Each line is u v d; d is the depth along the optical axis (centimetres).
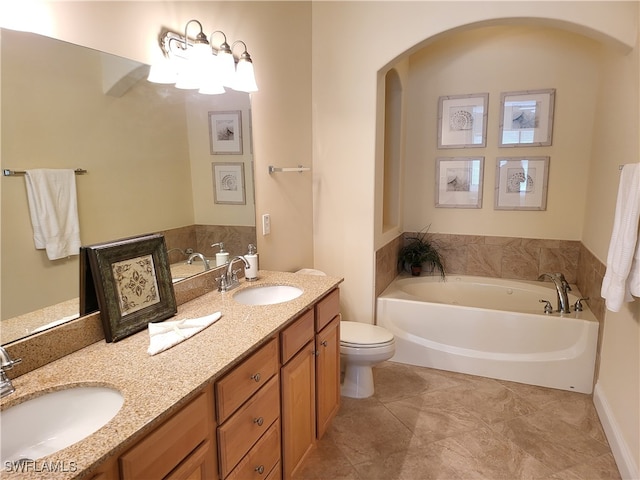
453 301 371
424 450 213
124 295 143
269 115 246
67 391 112
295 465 183
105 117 142
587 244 314
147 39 159
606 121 276
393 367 307
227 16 204
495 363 287
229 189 212
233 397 133
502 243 369
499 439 221
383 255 331
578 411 247
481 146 362
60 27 125
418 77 373
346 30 286
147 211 162
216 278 204
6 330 114
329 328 213
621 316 212
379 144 300
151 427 97
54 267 127
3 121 112
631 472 183
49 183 124
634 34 216
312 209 314
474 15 250
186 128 181
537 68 338
